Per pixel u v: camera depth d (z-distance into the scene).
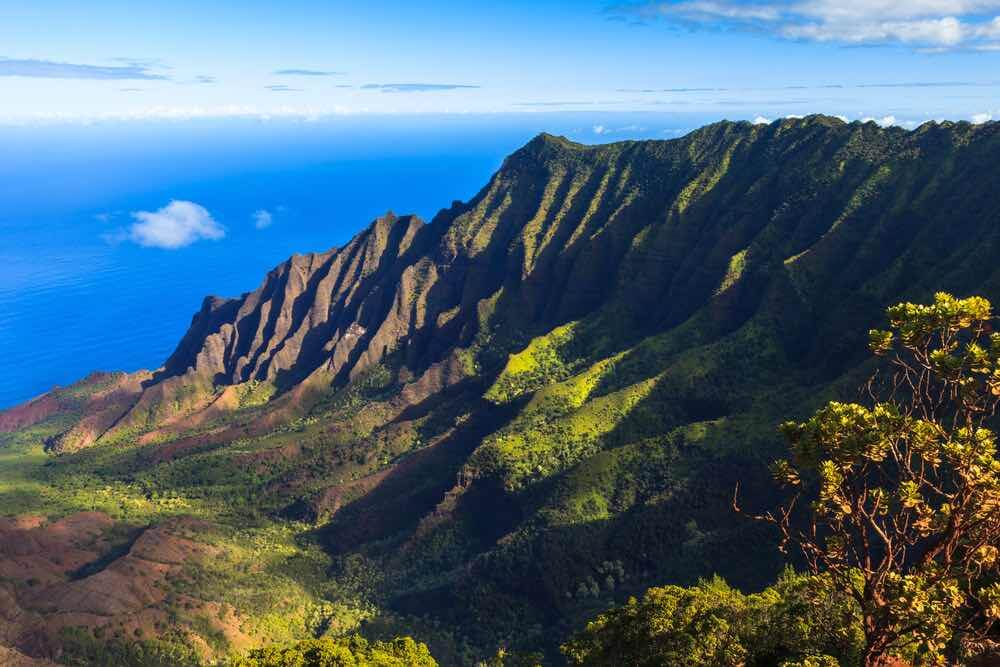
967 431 20.34
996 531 20.19
